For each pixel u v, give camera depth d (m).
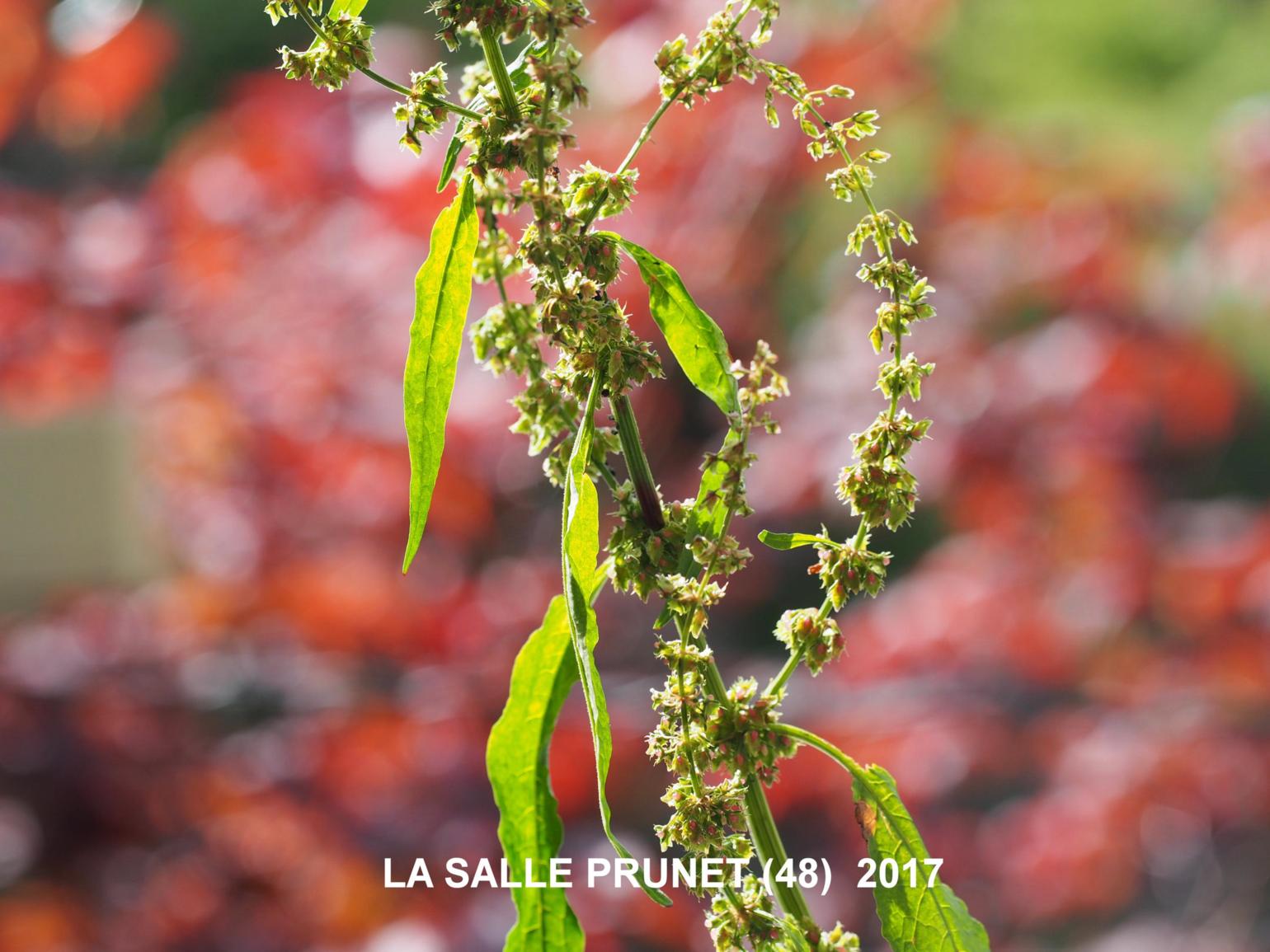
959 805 2.50
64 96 2.25
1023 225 2.49
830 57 2.24
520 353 0.56
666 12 2.18
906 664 2.24
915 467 2.23
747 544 2.49
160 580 2.12
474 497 2.01
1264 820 2.26
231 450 2.04
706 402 2.19
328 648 1.93
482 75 0.56
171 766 1.77
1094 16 3.86
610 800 1.98
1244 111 2.75
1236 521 2.45
